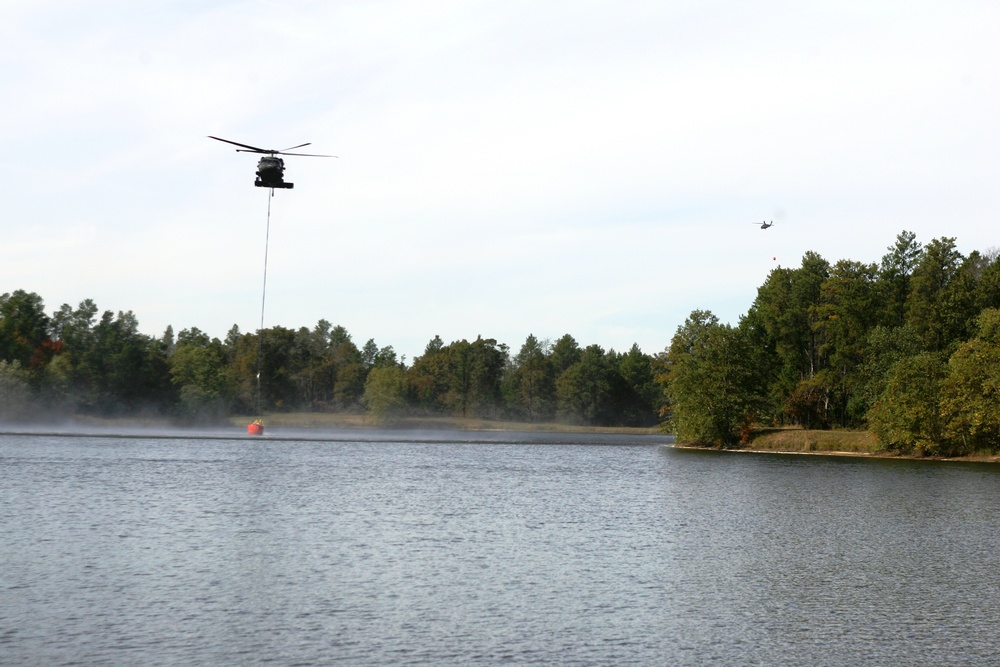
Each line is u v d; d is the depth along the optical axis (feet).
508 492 212.64
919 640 83.56
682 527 154.20
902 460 354.95
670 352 451.53
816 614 92.53
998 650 80.69
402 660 75.36
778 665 75.87
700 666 75.31
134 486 207.21
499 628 85.51
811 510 180.24
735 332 432.66
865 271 488.85
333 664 74.02
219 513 161.79
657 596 99.50
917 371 365.40
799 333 497.05
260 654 76.38
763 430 433.48
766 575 111.75
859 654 79.20
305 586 101.60
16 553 118.83
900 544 136.46
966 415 347.97
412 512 168.66
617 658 77.05
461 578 107.34
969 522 162.40
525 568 114.21
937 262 466.70
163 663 73.72
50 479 220.84
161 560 115.44
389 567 113.29
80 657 75.00
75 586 99.86
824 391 464.65
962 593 102.42
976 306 438.81
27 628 83.20
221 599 94.89
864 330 463.83
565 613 91.45
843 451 397.19
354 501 184.55
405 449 399.85
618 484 240.12
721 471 291.58
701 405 435.53
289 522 151.74
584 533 145.38
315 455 338.54
